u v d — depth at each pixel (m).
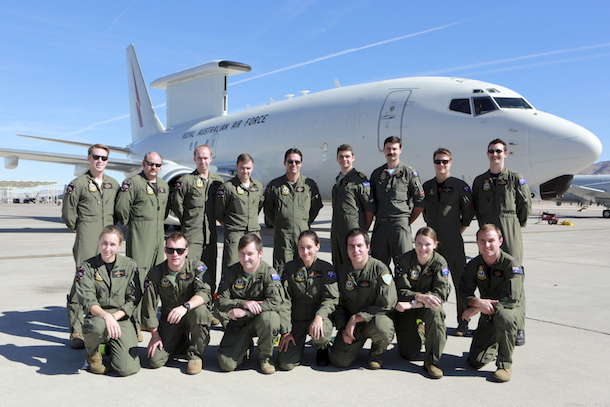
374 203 4.70
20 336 3.98
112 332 3.07
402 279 3.48
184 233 4.85
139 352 3.69
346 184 4.76
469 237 13.54
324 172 11.48
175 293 3.40
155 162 4.46
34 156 12.67
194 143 16.97
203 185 4.88
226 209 4.67
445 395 2.82
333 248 4.97
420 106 9.78
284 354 3.30
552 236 14.40
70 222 4.14
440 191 4.53
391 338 3.27
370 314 3.25
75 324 3.72
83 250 4.16
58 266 7.54
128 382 3.02
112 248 3.33
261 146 13.25
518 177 4.34
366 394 2.83
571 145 8.40
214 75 18.39
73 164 13.95
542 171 8.72
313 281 3.45
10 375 3.10
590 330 4.18
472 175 9.25
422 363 3.47
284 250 4.76
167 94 20.83
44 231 14.77
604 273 7.25
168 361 3.48
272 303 3.24
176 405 2.64
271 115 13.33
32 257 8.61
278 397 2.77
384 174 4.64
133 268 3.42
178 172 10.72
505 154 4.36
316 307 3.47
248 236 3.34
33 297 5.34
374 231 4.70
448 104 9.52
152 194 4.49
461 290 3.60
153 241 4.52
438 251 4.53
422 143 9.67
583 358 3.48
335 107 11.32
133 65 23.11
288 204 4.75
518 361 3.41
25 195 75.50
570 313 4.79
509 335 3.08
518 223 4.38
